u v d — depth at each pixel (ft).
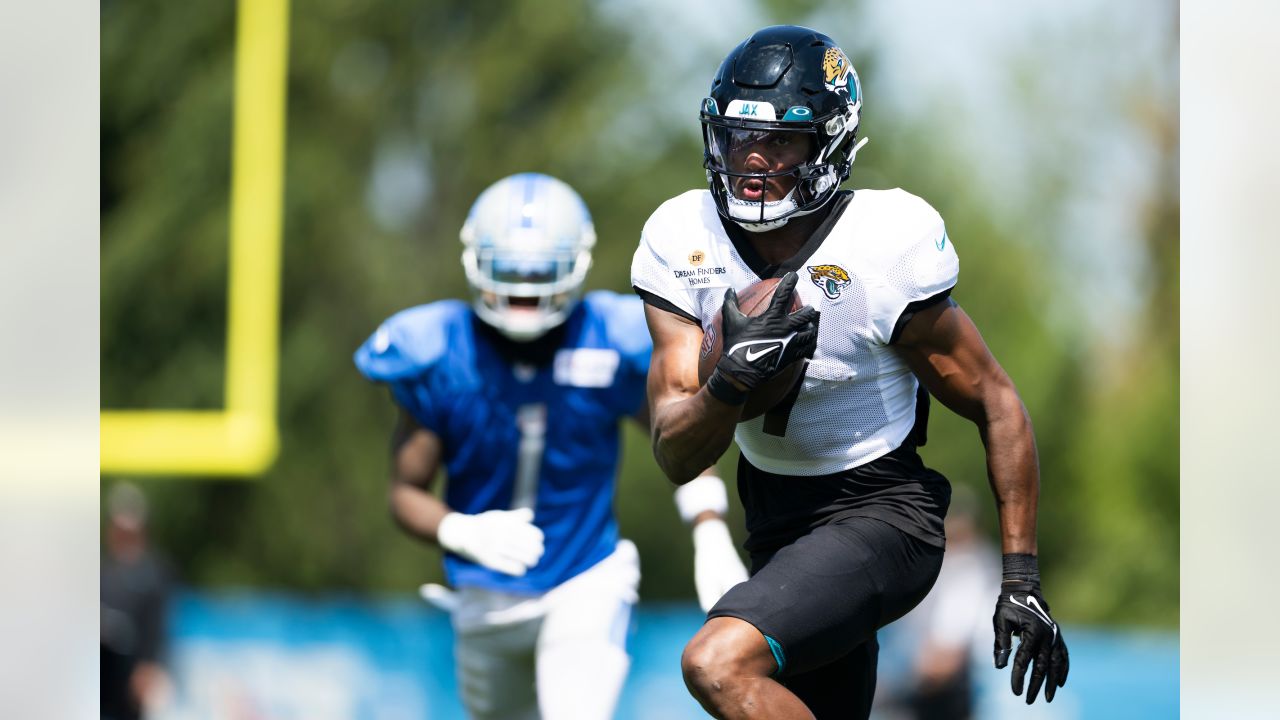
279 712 90.89
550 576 52.80
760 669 32.73
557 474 53.42
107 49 184.96
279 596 173.47
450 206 190.08
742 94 34.27
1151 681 80.38
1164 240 192.24
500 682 54.80
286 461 175.42
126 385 180.45
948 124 181.68
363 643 89.56
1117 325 188.44
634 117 187.52
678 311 35.42
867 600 34.19
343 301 180.75
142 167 185.47
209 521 175.83
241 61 139.64
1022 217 191.52
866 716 38.34
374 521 175.22
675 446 33.42
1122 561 172.24
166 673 92.79
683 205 36.01
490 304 52.65
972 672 78.18
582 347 53.42
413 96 191.62
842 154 35.32
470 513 54.60
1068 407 175.52
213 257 179.73
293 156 183.32
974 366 34.99
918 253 34.42
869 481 36.01
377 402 178.50
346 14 187.52
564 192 53.67
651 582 168.66
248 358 140.77
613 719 52.11
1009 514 34.83
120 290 180.14
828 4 191.21
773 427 35.81
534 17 188.14
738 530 157.58
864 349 34.73
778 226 34.53
